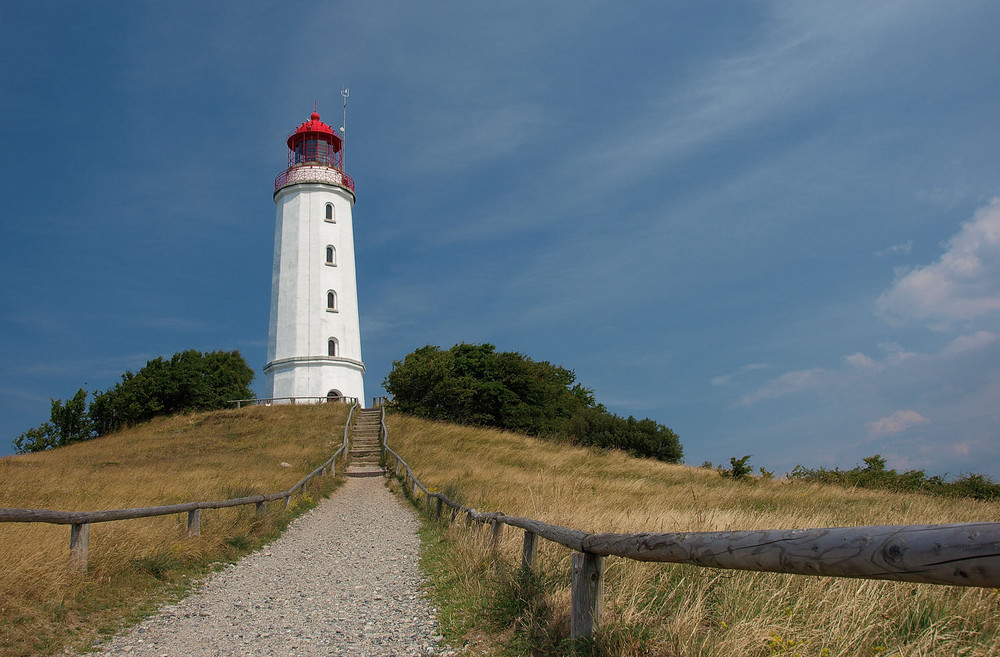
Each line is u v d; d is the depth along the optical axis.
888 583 5.28
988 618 4.90
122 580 7.82
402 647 5.75
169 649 5.89
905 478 22.11
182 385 46.50
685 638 4.49
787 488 20.59
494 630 5.83
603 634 4.52
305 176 48.81
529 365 43.56
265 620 6.84
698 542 3.57
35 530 8.66
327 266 47.62
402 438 32.00
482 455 27.91
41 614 6.33
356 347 48.12
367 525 14.21
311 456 28.06
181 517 11.48
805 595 5.22
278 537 12.45
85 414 44.44
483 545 8.39
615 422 38.16
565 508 11.48
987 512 13.16
